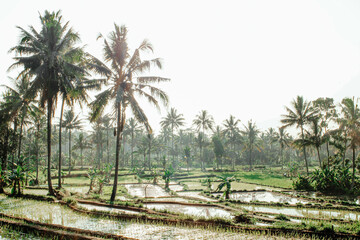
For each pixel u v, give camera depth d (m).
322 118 42.78
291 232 10.78
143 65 18.84
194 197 22.77
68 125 47.72
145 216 12.76
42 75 18.67
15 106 23.28
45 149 47.12
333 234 10.30
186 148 54.91
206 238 9.98
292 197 23.64
